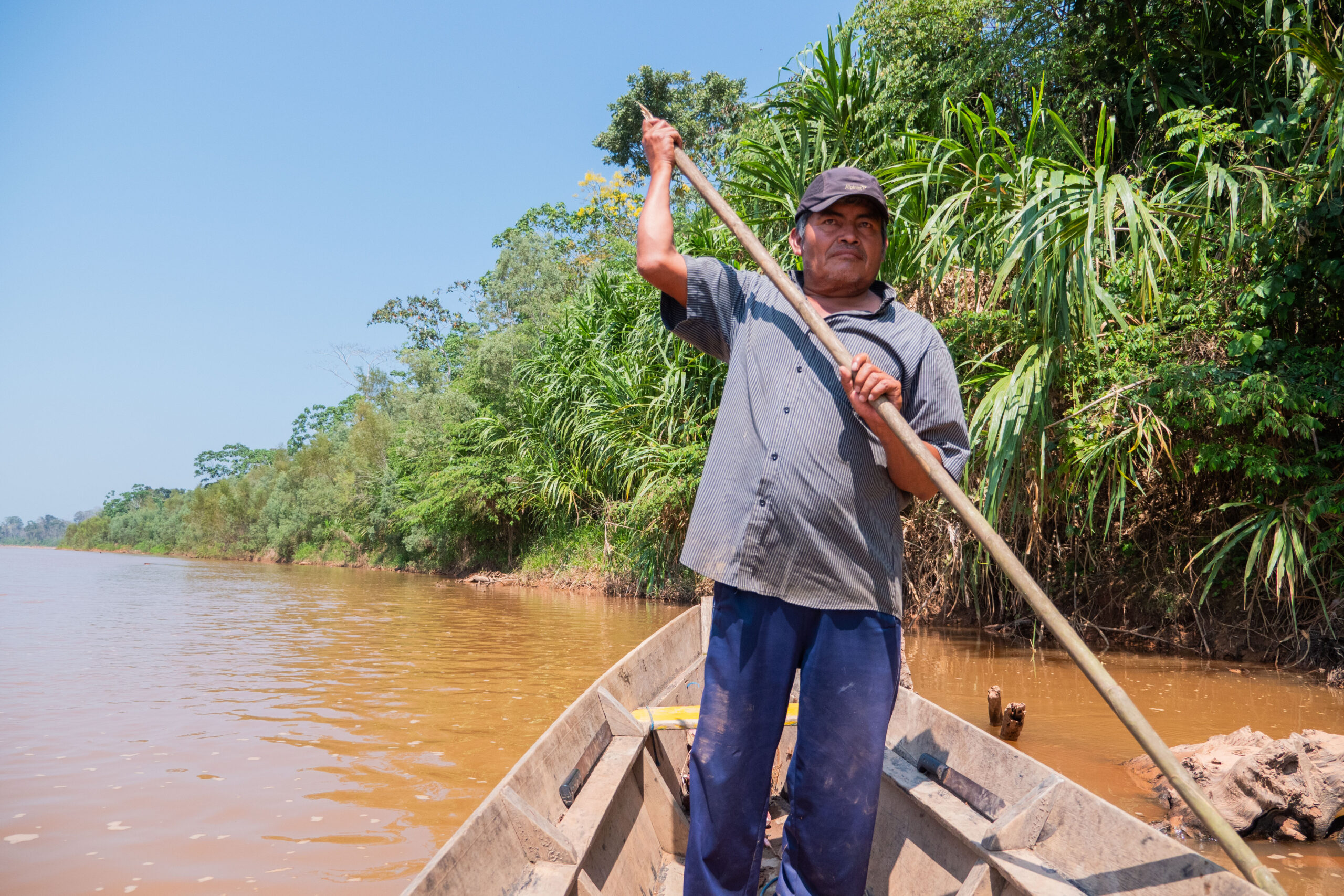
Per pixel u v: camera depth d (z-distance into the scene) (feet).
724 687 5.29
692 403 36.65
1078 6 27.76
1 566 91.76
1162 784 12.14
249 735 16.11
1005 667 21.71
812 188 5.70
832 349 5.15
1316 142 20.02
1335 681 19.61
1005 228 19.34
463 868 4.97
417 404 77.30
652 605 39.63
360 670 23.08
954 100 27.48
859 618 5.21
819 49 26.68
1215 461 20.80
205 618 36.24
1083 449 21.53
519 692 20.16
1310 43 17.67
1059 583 26.53
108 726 16.79
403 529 81.35
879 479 5.29
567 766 7.23
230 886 9.64
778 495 5.16
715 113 78.13
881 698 5.23
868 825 5.20
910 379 5.44
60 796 12.59
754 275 6.08
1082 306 20.18
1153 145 26.58
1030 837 6.14
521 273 78.28
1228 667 21.80
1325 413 20.49
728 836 5.29
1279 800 10.43
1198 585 23.89
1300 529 21.21
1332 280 20.04
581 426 45.52
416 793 12.85
